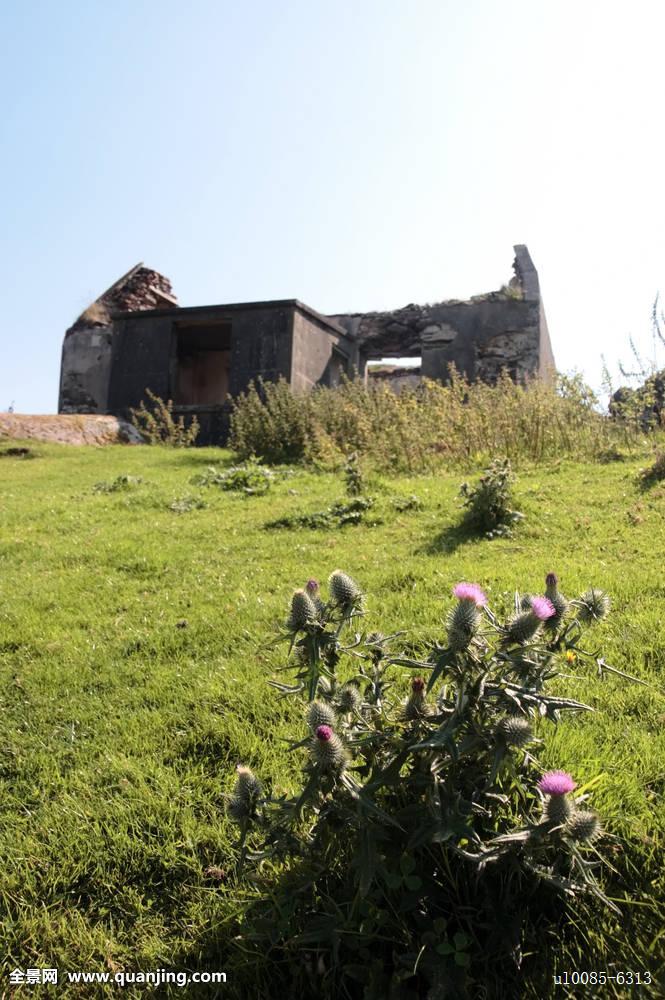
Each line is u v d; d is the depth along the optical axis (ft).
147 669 15.11
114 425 67.77
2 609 19.22
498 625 7.81
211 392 93.25
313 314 75.66
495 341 80.07
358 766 8.15
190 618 17.56
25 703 14.14
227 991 8.09
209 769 11.60
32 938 8.96
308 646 7.92
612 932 7.70
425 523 24.35
